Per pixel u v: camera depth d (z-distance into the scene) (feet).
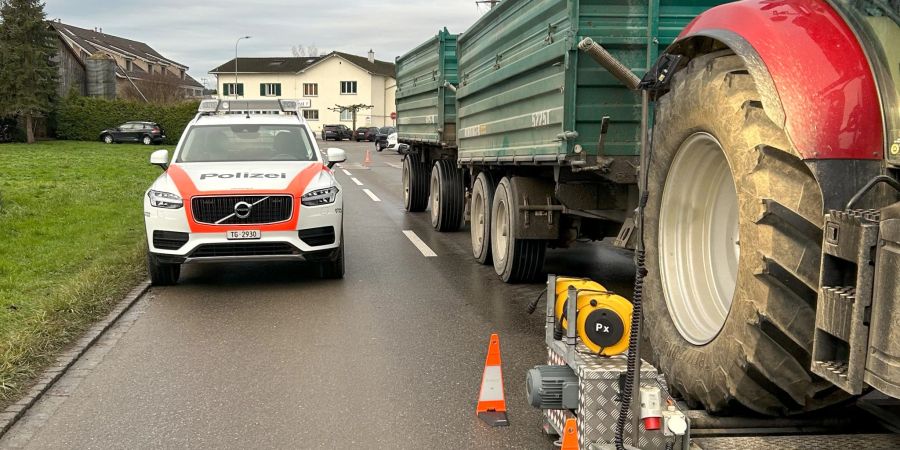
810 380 10.40
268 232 27.84
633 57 21.31
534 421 15.43
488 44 29.68
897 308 7.92
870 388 10.43
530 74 24.71
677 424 10.62
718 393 11.61
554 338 13.75
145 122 181.88
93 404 16.53
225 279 30.40
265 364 19.26
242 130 33.12
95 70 221.66
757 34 11.00
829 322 8.94
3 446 14.33
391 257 35.47
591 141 21.72
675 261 13.64
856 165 9.80
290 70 326.44
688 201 13.58
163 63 352.28
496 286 28.81
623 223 24.40
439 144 43.83
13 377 17.39
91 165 100.27
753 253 10.36
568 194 24.27
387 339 21.52
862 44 9.90
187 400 16.72
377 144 178.91
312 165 30.60
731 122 11.15
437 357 19.81
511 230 27.78
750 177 10.52
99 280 27.61
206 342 21.31
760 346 10.39
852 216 8.63
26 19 159.53
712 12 12.80
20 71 158.92
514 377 18.22
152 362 19.52
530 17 24.36
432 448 14.15
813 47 10.28
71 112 183.93
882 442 11.18
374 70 328.29
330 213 28.71
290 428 15.12
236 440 14.56
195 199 27.50
